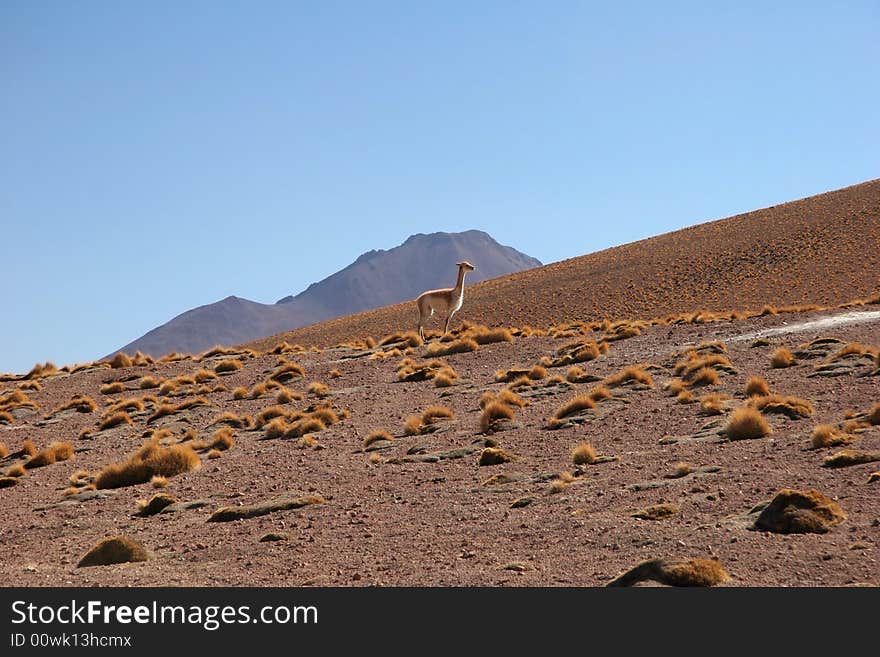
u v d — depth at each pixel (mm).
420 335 39406
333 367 34844
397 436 22391
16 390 36812
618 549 11383
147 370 39531
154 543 14609
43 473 23219
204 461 22078
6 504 19734
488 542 12547
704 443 17062
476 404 25297
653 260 113375
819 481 13234
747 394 20719
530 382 26812
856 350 23250
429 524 13961
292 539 13852
